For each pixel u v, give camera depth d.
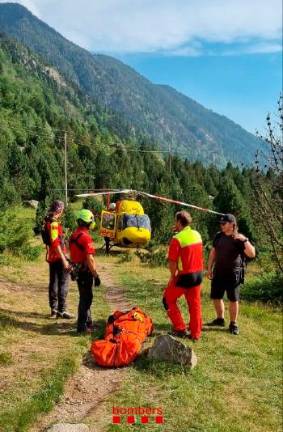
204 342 8.95
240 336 9.81
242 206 36.03
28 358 7.08
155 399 6.34
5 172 73.19
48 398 5.90
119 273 19.64
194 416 6.05
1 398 5.82
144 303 12.35
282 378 8.02
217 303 10.23
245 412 6.55
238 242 9.72
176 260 8.57
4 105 172.38
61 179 83.94
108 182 103.06
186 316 10.98
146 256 25.89
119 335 7.75
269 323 12.24
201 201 45.19
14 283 13.23
